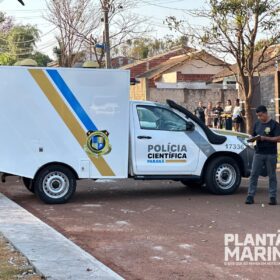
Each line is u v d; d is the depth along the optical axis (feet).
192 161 37.68
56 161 35.12
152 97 110.52
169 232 27.07
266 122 33.94
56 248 23.16
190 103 112.98
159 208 33.60
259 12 54.24
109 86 35.88
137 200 36.68
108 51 86.94
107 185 43.98
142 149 36.63
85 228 28.25
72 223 29.50
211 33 58.59
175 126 37.60
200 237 25.90
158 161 36.96
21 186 44.16
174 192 40.16
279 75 65.51
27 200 37.19
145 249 23.98
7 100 34.47
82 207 34.30
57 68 35.04
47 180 35.22
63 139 35.24
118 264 21.75
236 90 114.52
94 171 35.83
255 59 72.95
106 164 35.99
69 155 35.37
